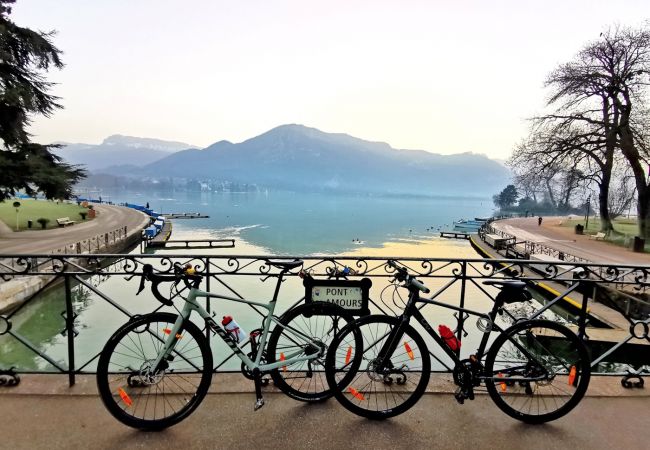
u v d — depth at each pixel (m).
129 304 17.03
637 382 3.38
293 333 3.01
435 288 18.66
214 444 2.55
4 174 26.08
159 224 49.16
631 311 13.39
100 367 2.62
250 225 71.06
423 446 2.59
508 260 3.54
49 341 13.24
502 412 2.97
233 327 2.90
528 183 38.50
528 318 3.09
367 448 2.55
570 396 3.12
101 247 26.28
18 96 25.83
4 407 2.87
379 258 3.43
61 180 27.77
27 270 3.25
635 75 31.28
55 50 30.58
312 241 51.47
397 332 2.93
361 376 3.39
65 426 2.69
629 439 2.71
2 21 27.17
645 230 31.09
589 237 38.81
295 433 2.68
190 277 2.79
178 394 3.08
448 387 3.27
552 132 36.03
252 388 3.19
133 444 2.54
